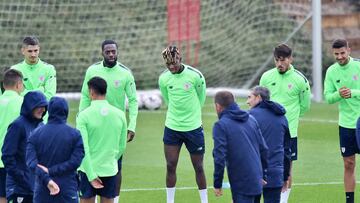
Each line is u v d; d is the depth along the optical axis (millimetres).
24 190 27734
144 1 75250
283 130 29906
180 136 35219
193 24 70438
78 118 28672
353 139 34781
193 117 35219
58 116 26188
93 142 28750
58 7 72688
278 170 29672
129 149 49531
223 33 73438
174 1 70062
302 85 34906
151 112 64750
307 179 41156
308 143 51125
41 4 72062
